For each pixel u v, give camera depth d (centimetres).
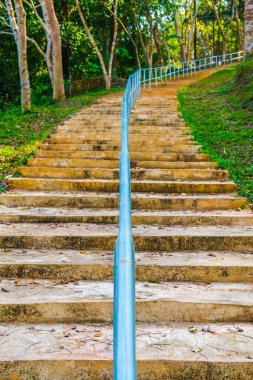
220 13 4384
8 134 1140
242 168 816
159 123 1179
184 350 318
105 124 1166
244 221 578
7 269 436
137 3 3275
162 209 643
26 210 625
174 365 301
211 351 317
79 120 1240
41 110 1568
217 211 631
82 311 367
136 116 1259
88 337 337
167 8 3341
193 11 3966
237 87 1667
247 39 1852
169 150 931
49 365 300
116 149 932
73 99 1909
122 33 3622
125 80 2958
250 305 369
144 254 488
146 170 769
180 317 369
